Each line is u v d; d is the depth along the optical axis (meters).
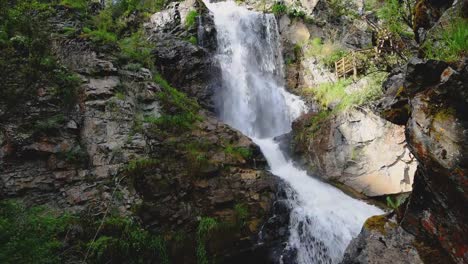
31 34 10.23
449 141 4.05
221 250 9.75
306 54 21.53
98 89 11.38
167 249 9.20
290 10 23.36
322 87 18.80
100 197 9.27
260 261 10.45
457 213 4.20
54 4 15.08
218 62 18.86
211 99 17.20
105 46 13.16
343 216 11.32
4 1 10.12
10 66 9.27
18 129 9.29
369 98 14.31
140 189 9.85
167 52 17.28
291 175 14.25
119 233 8.67
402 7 7.89
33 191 8.77
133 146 10.66
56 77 10.60
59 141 9.75
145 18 20.23
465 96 3.93
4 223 6.62
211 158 11.52
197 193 10.52
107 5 19.92
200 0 21.27
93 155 10.07
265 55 21.97
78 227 8.31
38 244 6.94
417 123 4.45
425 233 4.96
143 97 12.64
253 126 18.61
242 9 24.67
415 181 5.09
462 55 4.09
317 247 10.73
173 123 12.19
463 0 4.54
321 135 15.28
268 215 10.78
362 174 13.70
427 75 4.41
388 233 5.60
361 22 22.02
